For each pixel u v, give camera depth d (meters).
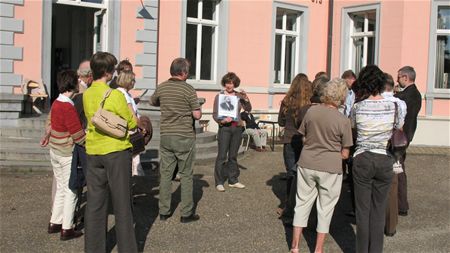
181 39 11.91
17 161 7.99
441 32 12.93
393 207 5.54
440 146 12.79
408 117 5.98
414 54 12.95
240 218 6.02
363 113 4.62
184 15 11.94
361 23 14.45
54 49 12.46
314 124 4.68
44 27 10.03
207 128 12.34
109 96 4.35
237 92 7.63
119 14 10.88
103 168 4.39
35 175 7.58
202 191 7.26
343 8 14.36
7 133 8.87
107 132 4.28
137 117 5.63
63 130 4.96
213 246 5.05
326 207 4.71
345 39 14.42
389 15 13.20
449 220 6.25
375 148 4.55
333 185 4.65
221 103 7.22
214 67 12.79
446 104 12.89
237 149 7.48
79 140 4.82
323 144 4.66
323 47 14.78
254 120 11.72
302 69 14.38
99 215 4.43
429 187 8.17
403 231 5.78
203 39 12.76
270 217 6.10
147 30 11.21
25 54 9.83
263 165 9.57
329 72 14.69
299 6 14.12
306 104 5.91
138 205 6.36
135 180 7.68
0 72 9.55
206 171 8.71
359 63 14.47
